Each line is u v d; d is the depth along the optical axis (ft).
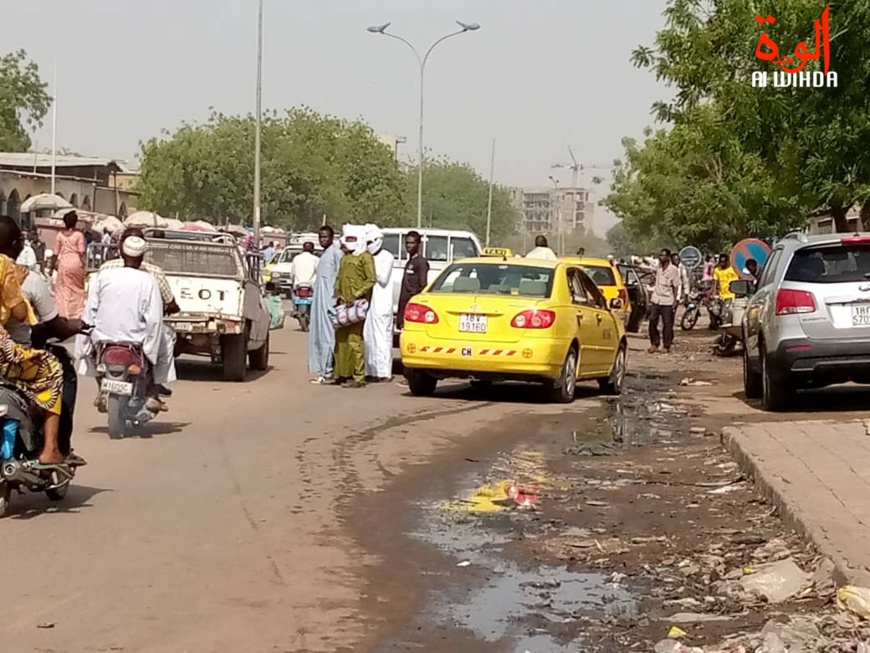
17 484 28.71
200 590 22.97
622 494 33.40
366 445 40.70
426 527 28.78
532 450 40.70
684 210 161.89
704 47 83.41
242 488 32.78
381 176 325.42
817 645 19.80
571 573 24.93
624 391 62.13
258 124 165.89
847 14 58.49
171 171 266.57
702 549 27.04
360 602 22.48
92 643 19.72
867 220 78.23
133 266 41.04
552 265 55.98
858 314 47.62
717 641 20.38
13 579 23.39
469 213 442.50
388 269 62.03
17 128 328.49
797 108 68.28
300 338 93.15
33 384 28.02
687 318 129.39
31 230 168.35
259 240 164.96
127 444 39.52
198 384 58.08
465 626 21.15
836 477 32.53
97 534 27.14
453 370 53.31
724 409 53.21
